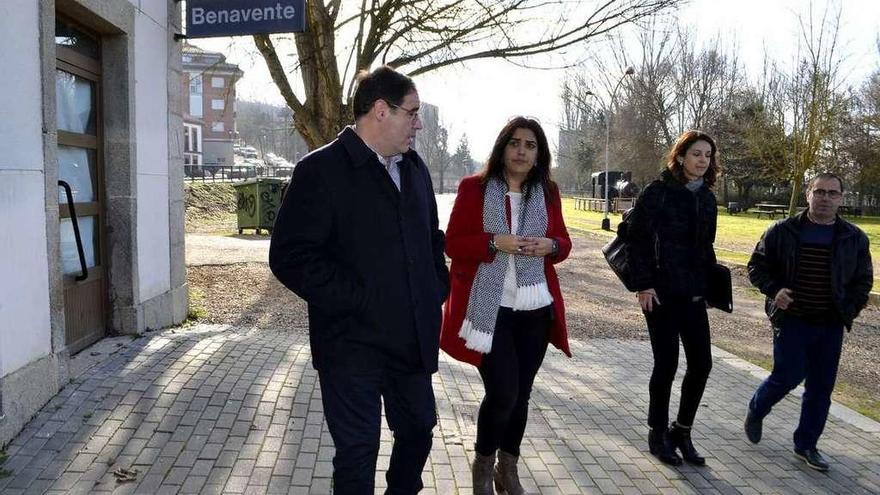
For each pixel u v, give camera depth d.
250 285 10.14
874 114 38.16
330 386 2.69
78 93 5.61
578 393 5.75
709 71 48.00
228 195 29.75
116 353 5.42
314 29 10.78
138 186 6.21
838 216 4.33
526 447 4.47
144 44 6.34
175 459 3.84
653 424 4.36
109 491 3.46
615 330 8.77
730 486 4.01
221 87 70.62
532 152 3.54
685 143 4.07
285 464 3.90
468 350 3.44
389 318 2.68
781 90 22.62
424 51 11.60
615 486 3.94
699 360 4.14
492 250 3.41
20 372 4.00
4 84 3.98
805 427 4.39
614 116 50.81
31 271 4.22
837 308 4.18
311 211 2.63
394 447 2.89
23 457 3.71
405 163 2.85
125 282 6.04
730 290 4.02
